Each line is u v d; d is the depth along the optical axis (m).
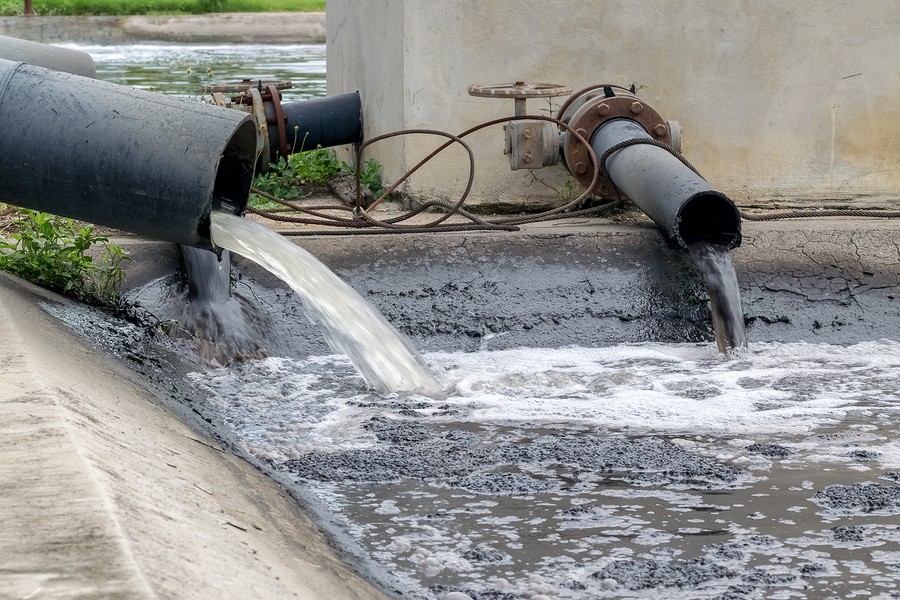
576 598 3.91
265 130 10.87
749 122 10.09
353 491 5.08
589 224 9.02
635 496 5.01
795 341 8.20
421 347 7.86
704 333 8.23
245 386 6.95
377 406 6.55
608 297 8.30
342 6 12.55
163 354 7.11
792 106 10.11
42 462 3.46
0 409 4.02
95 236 7.83
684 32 9.93
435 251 8.34
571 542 4.45
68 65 8.92
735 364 7.61
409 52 9.61
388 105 10.31
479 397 6.77
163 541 3.10
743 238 8.70
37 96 6.44
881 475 5.32
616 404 6.61
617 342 8.10
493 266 8.34
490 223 8.66
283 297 7.92
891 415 6.38
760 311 8.34
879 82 10.14
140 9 36.19
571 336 8.09
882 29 10.06
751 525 4.64
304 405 6.58
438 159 9.78
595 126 9.22
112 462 3.71
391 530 4.59
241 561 3.30
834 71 10.09
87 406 4.45
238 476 4.75
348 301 7.34
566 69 9.88
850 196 10.27
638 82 9.96
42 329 5.77
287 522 4.33
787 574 4.13
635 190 8.52
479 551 4.35
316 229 8.80
